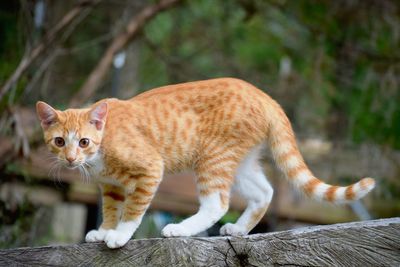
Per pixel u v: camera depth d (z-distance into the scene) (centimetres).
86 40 1202
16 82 827
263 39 1384
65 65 1193
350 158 1058
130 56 1230
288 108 1161
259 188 541
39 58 970
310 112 1166
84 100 966
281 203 993
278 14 1339
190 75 1191
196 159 518
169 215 1055
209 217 509
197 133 511
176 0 1067
